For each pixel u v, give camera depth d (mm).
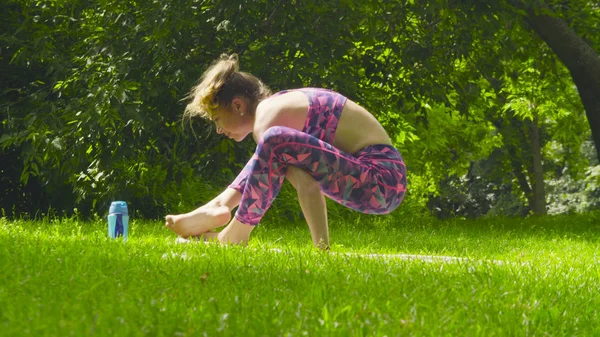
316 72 11148
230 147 11078
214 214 5207
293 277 3518
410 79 12625
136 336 2141
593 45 16656
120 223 5383
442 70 13031
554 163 35469
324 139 5125
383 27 12852
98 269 3363
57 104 11312
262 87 5312
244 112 5219
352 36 12305
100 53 11078
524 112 22078
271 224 11000
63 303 2549
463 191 39938
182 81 10625
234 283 3250
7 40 11594
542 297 3504
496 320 2918
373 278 3598
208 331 2297
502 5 12344
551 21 14828
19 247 4148
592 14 15969
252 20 11117
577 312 3373
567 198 39250
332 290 3115
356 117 5191
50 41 11828
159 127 10984
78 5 12625
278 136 4844
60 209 12586
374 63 12508
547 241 8289
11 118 11453
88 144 10750
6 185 13445
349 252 5918
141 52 11062
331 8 11406
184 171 11203
